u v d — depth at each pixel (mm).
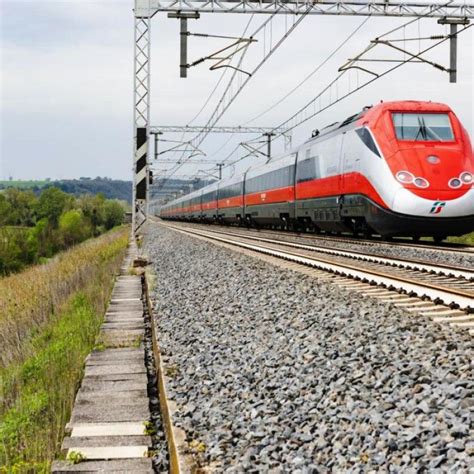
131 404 6605
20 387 9453
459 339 6680
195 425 5387
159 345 8578
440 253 18297
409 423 4477
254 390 6113
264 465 4285
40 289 20875
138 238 21922
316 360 6602
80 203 113500
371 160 22828
